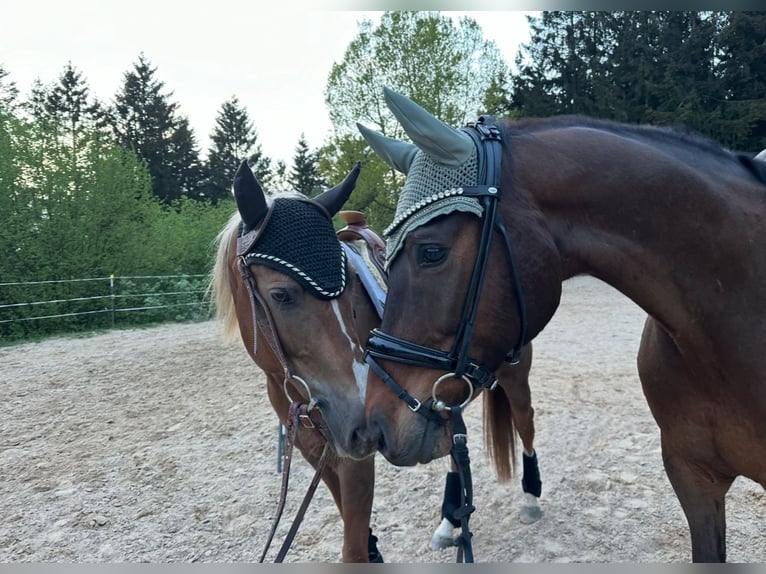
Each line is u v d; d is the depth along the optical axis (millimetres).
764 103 18422
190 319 11805
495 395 2996
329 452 2014
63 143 11320
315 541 2908
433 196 1298
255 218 1892
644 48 20906
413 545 2857
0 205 10031
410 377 1347
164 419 5008
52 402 5574
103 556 2791
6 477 3764
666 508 3090
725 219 1406
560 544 2793
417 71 18016
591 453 3896
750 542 2719
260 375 6656
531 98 24484
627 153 1429
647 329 1825
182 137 39719
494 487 3479
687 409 1629
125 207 11961
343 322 1876
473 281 1285
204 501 3375
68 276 10570
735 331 1413
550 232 1377
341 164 18656
